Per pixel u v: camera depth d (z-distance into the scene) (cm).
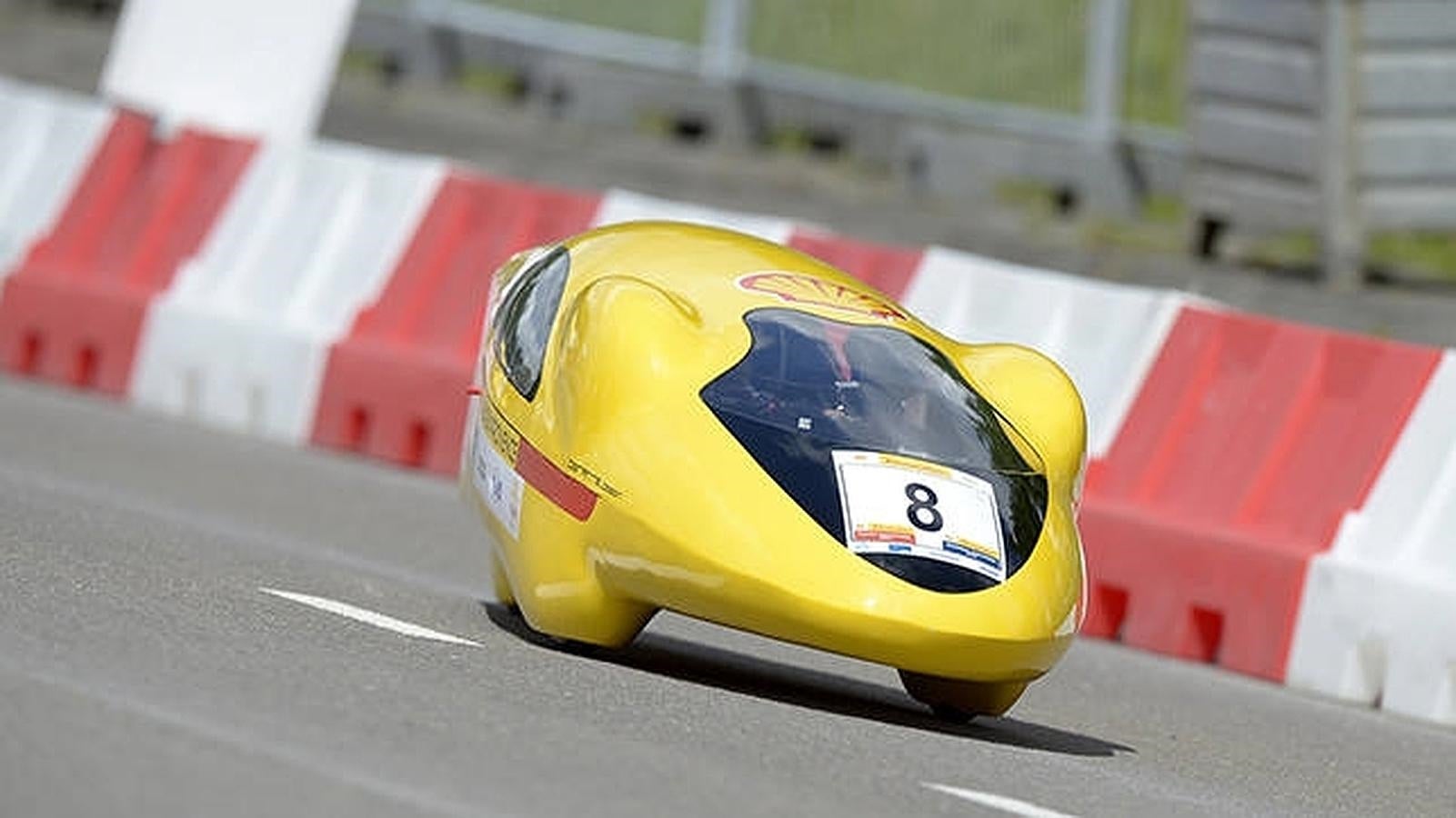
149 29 5109
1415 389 3591
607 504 2622
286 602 2770
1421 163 5603
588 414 2669
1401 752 3106
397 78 7519
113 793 1788
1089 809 2295
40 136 5225
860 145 6831
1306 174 5712
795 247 4231
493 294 3072
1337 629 3488
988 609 2528
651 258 2869
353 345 4616
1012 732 2762
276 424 4694
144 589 2681
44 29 8188
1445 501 3503
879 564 2519
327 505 3962
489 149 6738
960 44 6662
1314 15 5544
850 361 2716
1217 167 5884
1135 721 3025
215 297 4847
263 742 1995
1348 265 5728
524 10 7325
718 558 2525
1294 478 3659
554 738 2180
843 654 2528
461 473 3056
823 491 2562
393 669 2406
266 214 4878
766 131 6969
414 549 3638
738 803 2027
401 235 4688
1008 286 4044
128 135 5081
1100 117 6438
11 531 3020
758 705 2575
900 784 2234
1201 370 3803
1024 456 2720
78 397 4903
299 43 5091
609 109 7162
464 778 1970
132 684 2144
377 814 1819
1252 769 2788
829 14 6888
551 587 2712
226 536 3403
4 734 1914
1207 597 3609
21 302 5050
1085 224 6397
